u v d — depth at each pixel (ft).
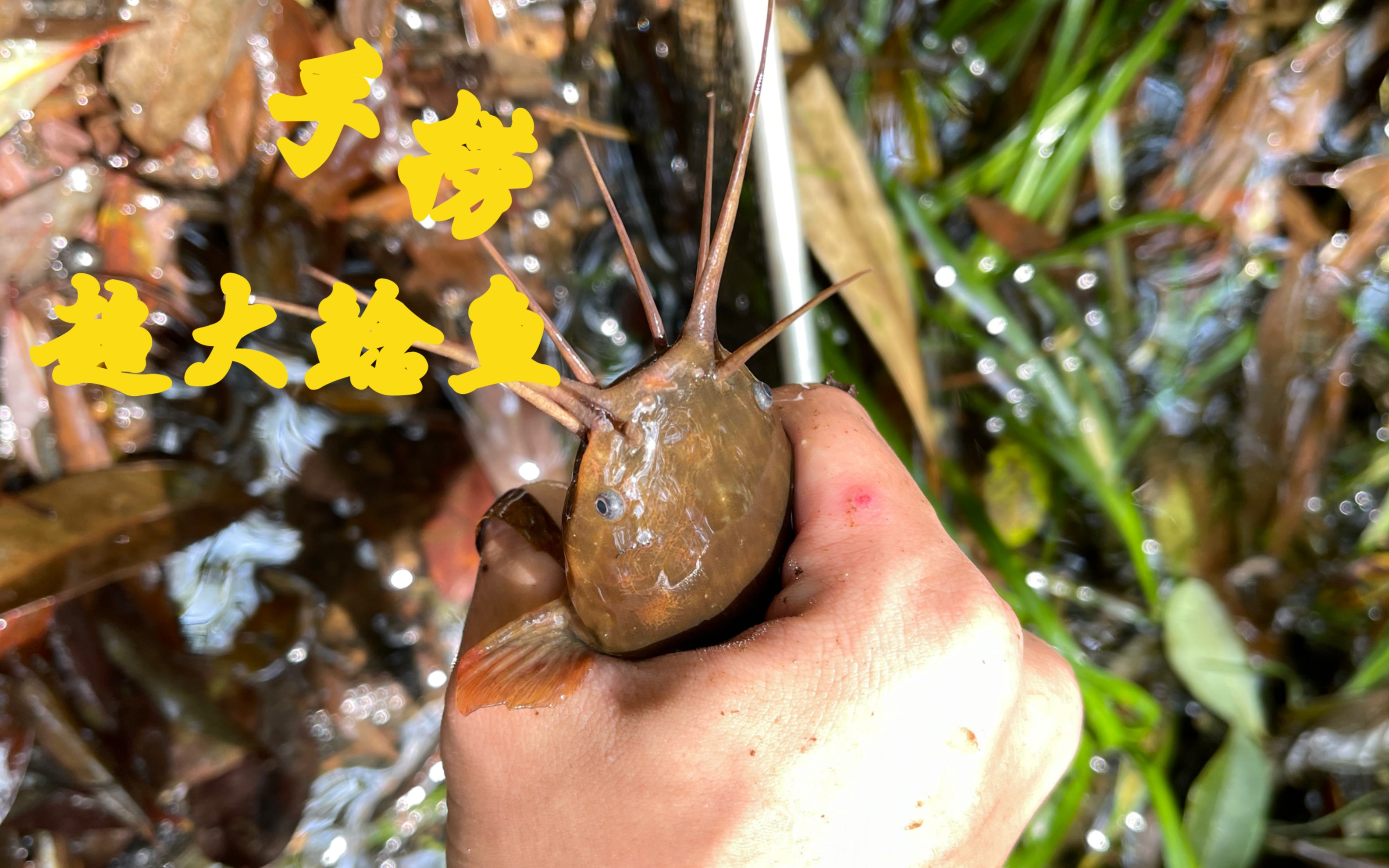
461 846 0.44
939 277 0.85
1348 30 0.92
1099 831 0.85
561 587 0.46
